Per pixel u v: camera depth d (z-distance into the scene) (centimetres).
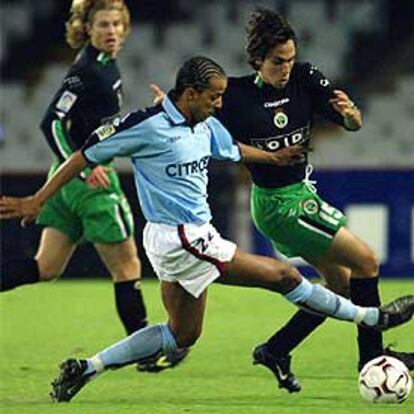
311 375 3042
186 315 2456
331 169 5584
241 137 2684
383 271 5672
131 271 3303
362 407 2512
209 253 2392
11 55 7481
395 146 7088
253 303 4894
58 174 2380
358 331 2728
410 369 2738
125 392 2767
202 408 2514
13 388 2831
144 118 2367
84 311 4622
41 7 7600
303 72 2703
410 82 7319
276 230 2745
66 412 2445
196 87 2345
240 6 7475
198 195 2403
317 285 2509
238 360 3341
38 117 7231
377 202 5622
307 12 7506
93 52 3212
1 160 7131
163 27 7462
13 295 5203
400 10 7519
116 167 6425
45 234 3328
